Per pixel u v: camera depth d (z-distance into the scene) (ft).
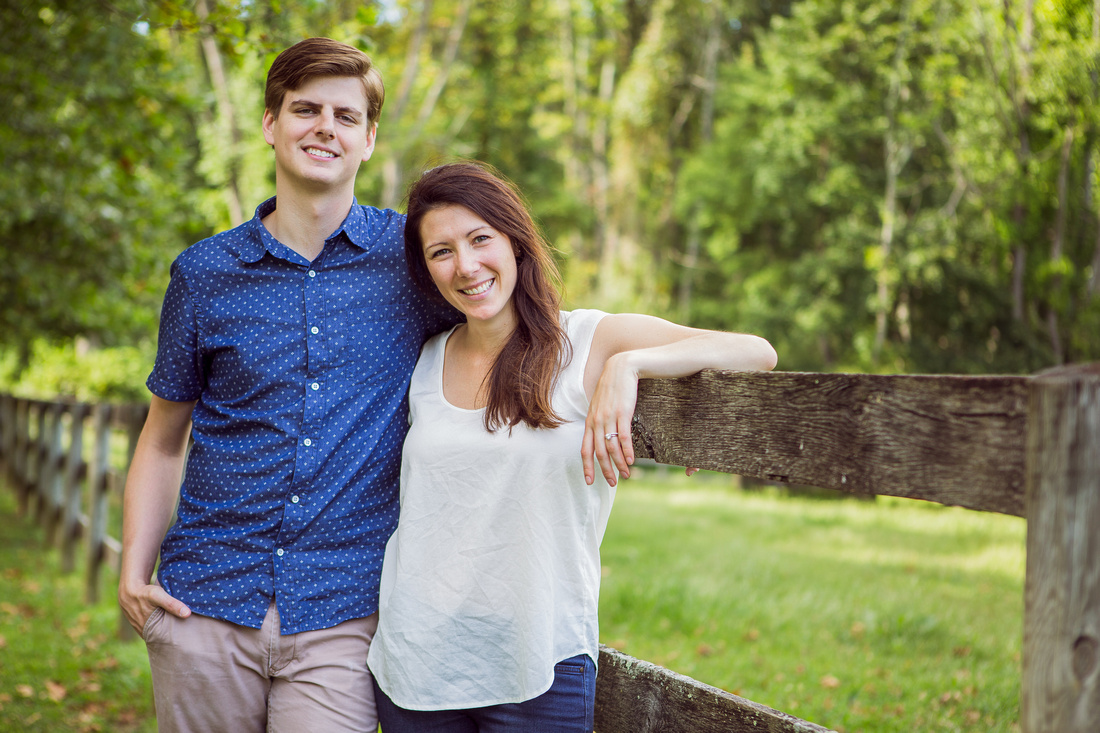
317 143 6.84
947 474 3.97
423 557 6.23
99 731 13.19
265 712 6.84
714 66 111.55
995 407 3.78
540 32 102.32
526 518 5.95
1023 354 71.67
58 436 26.96
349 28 14.19
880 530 39.40
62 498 27.07
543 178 108.27
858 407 4.41
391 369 7.00
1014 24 67.31
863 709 13.65
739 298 98.78
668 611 20.31
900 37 79.05
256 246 6.94
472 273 6.16
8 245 30.04
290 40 13.87
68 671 15.69
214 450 6.84
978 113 71.31
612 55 120.47
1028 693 3.31
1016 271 73.41
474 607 6.05
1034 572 3.31
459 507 6.14
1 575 23.49
